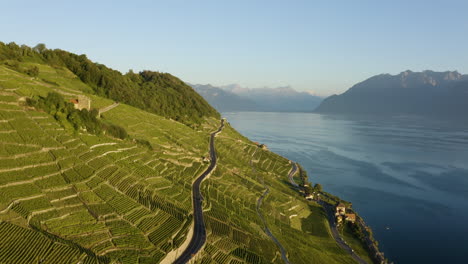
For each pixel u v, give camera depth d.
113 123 155.00
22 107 113.19
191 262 80.56
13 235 65.44
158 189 110.00
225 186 148.38
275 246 106.88
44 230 70.25
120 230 79.19
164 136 179.75
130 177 108.31
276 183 191.00
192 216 100.94
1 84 121.50
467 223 158.50
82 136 119.06
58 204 80.56
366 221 158.00
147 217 89.56
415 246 135.38
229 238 98.56
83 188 90.50
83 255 66.19
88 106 139.38
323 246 124.81
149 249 76.12
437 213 169.75
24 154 92.38
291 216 147.12
